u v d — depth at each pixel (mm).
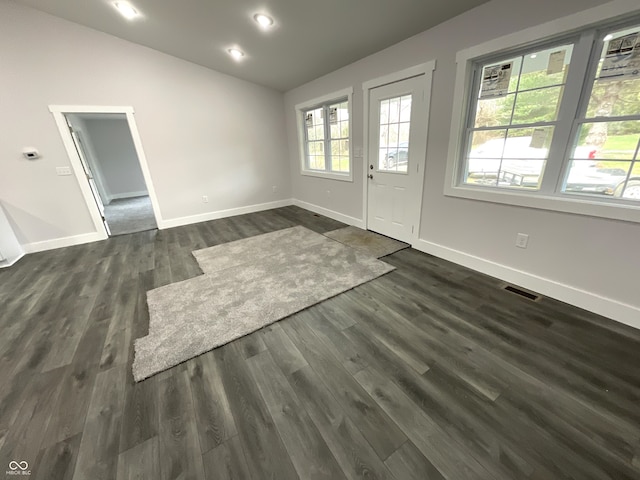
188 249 3582
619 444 1164
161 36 3473
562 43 1864
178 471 1120
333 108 4273
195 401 1433
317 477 1088
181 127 4402
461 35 2316
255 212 5438
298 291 2439
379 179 3596
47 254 3574
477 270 2674
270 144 5336
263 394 1464
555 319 1939
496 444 1180
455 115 2502
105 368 1665
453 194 2701
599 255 1886
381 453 1163
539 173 2141
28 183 3553
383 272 2719
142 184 8289
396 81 3012
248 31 3090
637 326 1808
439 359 1649
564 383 1455
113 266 3143
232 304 2275
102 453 1195
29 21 3201
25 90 3342
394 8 2336
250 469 1122
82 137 6230
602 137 1803
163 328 2002
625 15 1536
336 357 1700
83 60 3549
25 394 1496
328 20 2684
